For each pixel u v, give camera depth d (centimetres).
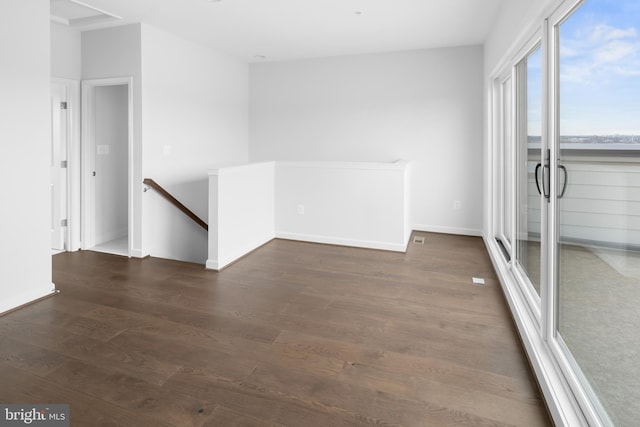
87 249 478
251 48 547
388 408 190
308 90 616
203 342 253
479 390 204
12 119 291
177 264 420
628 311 142
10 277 297
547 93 219
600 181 162
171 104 475
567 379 187
